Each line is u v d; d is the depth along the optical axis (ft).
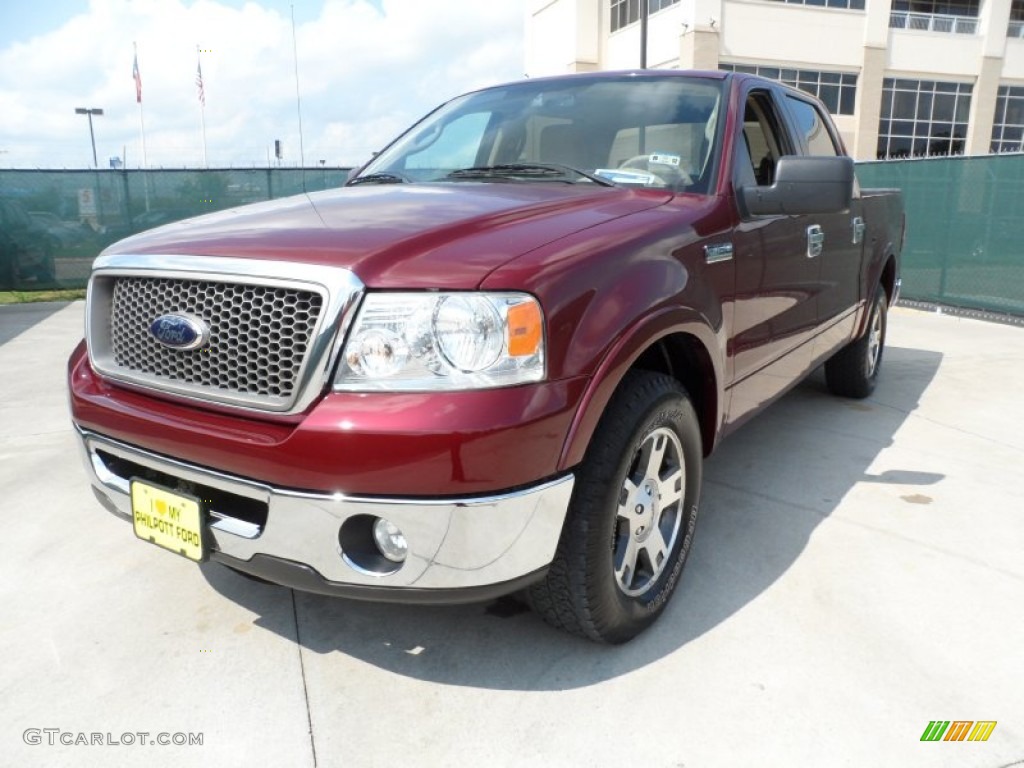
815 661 7.50
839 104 99.66
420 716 6.81
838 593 8.70
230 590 8.85
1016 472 12.29
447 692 7.11
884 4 97.04
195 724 6.72
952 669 7.39
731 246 8.77
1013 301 27.71
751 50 92.99
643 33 66.44
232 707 6.92
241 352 6.43
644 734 6.57
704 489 11.59
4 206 36.83
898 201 16.88
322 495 5.98
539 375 6.12
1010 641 7.84
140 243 7.49
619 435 6.82
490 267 6.15
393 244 6.39
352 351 5.98
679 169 9.36
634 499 7.45
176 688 7.18
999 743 6.46
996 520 10.54
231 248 6.70
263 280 6.26
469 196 8.27
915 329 25.73
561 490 6.33
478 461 5.83
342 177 40.91
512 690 7.13
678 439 7.98
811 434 14.16
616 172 9.53
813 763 6.25
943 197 30.25
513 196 8.30
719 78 10.45
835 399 16.60
